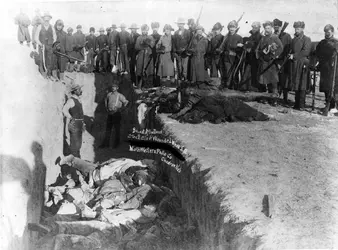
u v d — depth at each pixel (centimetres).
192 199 618
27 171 707
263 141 712
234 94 1005
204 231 547
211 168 588
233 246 425
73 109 1010
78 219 718
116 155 1110
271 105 1003
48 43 1165
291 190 506
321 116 905
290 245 384
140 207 737
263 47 998
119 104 1154
